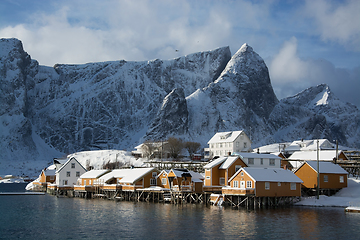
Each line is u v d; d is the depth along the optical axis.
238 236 51.97
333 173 88.69
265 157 97.12
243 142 177.00
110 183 108.44
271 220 62.50
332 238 50.62
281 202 79.88
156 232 54.84
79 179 120.00
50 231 56.41
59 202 94.56
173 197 88.56
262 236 51.91
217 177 89.69
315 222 60.53
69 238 52.03
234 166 88.56
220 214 69.12
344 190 88.00
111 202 93.25
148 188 95.44
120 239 51.19
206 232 54.41
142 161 181.75
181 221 62.59
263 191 76.44
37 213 73.94
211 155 183.12
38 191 139.50
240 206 79.88
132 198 100.69
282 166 113.75
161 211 74.06
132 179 98.12
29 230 57.25
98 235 53.53
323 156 118.38
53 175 141.62
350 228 56.12
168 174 94.69
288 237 51.25
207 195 88.06
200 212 71.94
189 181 92.12
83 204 88.94
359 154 139.88
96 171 118.56
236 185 80.31
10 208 81.88
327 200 81.56
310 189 88.06
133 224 60.66
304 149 175.12
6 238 52.34
